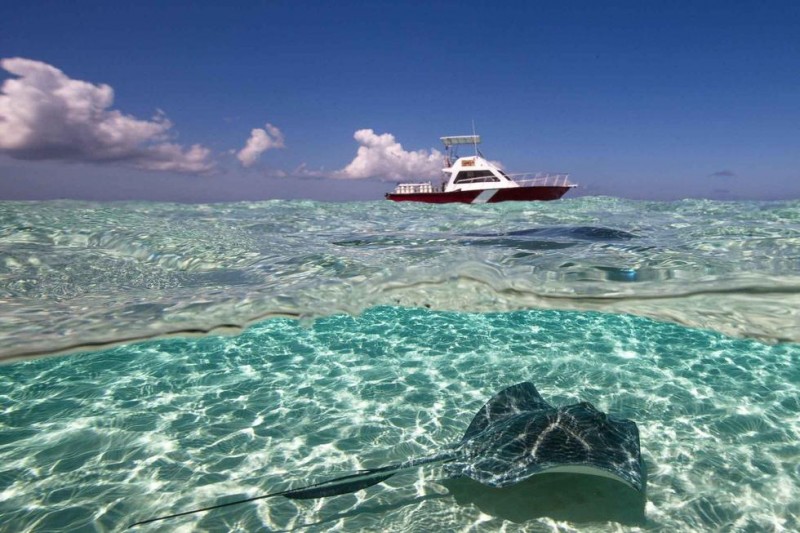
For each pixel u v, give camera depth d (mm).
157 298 6297
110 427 4027
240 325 6062
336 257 8211
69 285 6812
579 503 2984
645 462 3412
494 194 22141
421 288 7199
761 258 7086
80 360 5574
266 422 4121
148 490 3156
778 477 3180
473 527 2791
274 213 15180
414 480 3273
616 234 10133
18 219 10664
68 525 2809
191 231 10547
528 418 3273
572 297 6785
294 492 2697
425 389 4773
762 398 4406
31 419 4168
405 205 19594
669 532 2697
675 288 6430
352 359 5637
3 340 4961
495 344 6082
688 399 4430
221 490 3154
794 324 6121
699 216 13008
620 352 5719
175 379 5062
